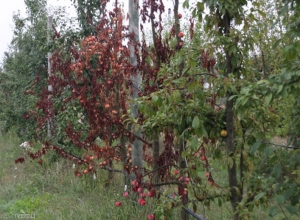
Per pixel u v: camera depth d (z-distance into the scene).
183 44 4.38
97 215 5.30
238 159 2.90
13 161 9.02
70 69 6.45
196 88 2.73
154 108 3.08
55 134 8.20
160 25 4.89
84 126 7.51
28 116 9.73
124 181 6.17
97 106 5.68
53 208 5.83
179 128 2.94
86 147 6.21
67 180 6.95
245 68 2.84
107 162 5.91
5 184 7.26
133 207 5.15
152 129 3.31
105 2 6.03
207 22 2.85
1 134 13.88
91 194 6.11
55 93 7.91
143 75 5.02
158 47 4.79
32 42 11.04
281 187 2.35
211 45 2.88
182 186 3.83
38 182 7.09
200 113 2.74
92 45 6.00
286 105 3.66
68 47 7.92
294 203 2.20
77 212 5.53
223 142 3.08
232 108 2.54
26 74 11.48
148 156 6.00
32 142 9.63
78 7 8.05
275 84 2.08
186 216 4.27
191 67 2.86
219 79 2.66
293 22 2.28
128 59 5.48
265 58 5.16
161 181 4.77
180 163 4.20
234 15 2.75
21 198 6.43
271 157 2.45
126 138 6.17
